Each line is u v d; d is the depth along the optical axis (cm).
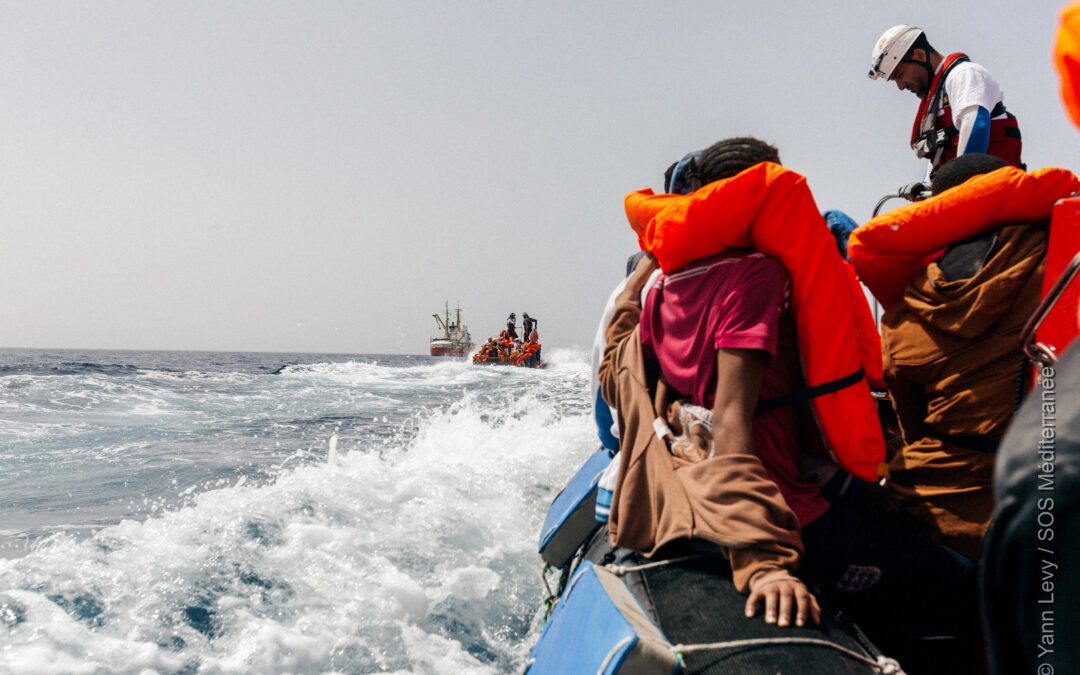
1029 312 144
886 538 152
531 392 1616
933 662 155
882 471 168
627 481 167
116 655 210
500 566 330
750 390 150
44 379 1315
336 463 495
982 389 149
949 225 158
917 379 164
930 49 280
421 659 238
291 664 219
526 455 580
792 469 159
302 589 271
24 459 625
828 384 156
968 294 149
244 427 913
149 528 321
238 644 224
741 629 130
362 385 1898
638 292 204
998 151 266
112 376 1639
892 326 172
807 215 154
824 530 153
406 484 439
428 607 279
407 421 1014
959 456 154
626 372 179
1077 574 54
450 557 330
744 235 159
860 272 178
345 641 238
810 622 130
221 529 324
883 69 287
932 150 282
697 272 161
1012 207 151
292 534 326
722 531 141
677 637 134
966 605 151
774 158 174
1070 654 55
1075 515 54
